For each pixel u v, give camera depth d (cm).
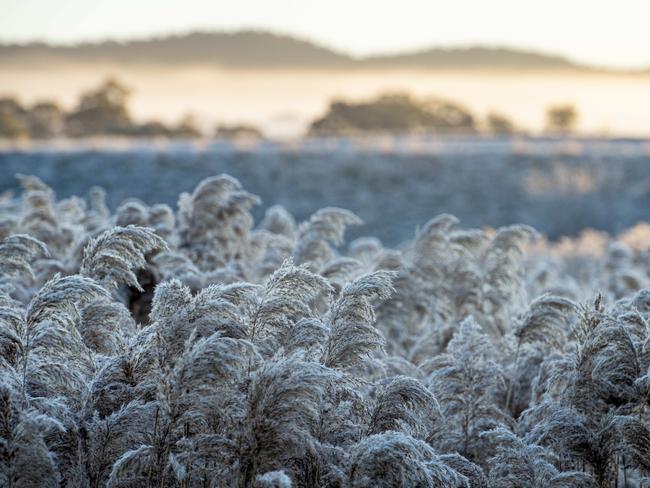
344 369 972
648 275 2480
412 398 927
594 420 1000
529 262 2595
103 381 935
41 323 917
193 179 6359
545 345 1280
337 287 1412
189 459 862
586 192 6531
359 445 852
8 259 1124
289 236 2220
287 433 825
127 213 1566
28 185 2091
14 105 17488
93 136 16762
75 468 883
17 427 813
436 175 6806
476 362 1113
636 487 1049
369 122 17362
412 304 1544
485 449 1059
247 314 973
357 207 6238
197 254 1616
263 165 6738
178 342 881
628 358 986
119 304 1059
